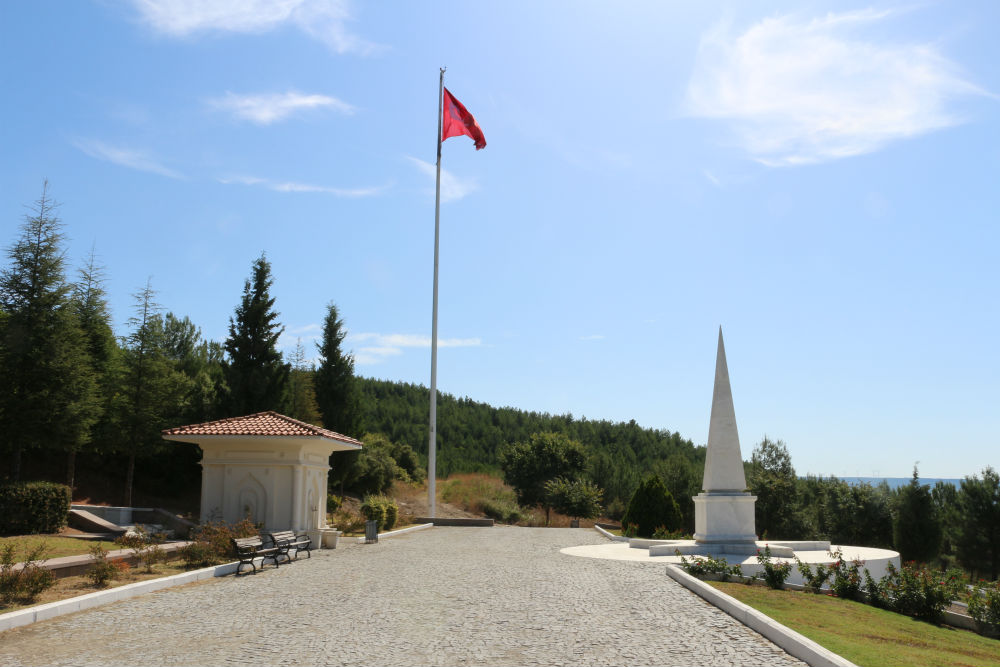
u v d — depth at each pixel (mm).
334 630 9828
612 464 65750
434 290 36781
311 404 42531
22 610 10477
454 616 10867
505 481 61000
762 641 9203
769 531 46844
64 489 23188
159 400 34156
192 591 13312
